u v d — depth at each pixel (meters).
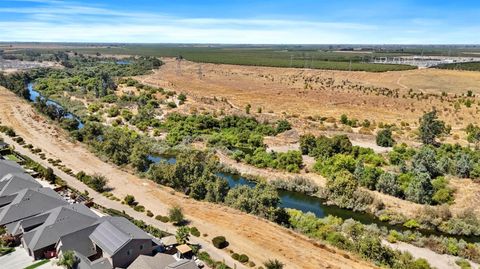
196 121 129.12
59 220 57.97
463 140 112.25
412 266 53.81
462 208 71.50
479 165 85.06
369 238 59.53
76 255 51.34
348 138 106.25
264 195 71.88
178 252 55.47
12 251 57.00
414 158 87.06
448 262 56.56
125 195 77.75
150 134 122.50
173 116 137.62
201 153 96.88
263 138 115.44
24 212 63.12
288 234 63.69
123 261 51.03
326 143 99.12
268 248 59.31
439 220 66.62
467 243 61.06
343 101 171.25
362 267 54.84
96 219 60.47
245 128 124.69
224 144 110.31
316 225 65.75
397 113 148.25
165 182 83.62
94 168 92.44
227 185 78.12
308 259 56.59
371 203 74.44
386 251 56.56
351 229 62.59
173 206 73.12
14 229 59.88
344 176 79.69
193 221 67.38
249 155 99.56
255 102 171.38
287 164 93.62
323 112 151.00
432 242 61.09
